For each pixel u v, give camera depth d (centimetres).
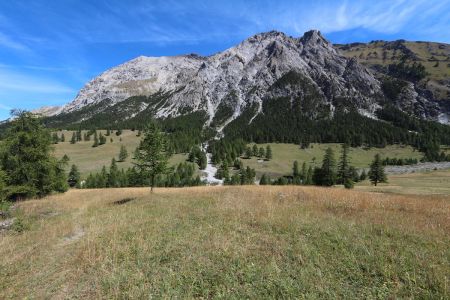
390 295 776
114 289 898
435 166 13750
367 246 1097
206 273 950
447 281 813
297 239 1185
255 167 14112
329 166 8512
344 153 8931
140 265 1048
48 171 3531
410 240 1157
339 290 813
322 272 916
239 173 11694
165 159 3228
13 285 1016
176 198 2609
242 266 978
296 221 1426
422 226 1341
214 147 16612
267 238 1214
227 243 1157
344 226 1336
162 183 9431
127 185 9119
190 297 826
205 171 13150
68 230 1653
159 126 3294
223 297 814
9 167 3331
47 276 1058
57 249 1352
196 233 1352
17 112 3422
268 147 15425
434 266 907
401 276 870
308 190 2670
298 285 844
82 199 3153
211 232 1346
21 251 1374
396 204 1919
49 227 1822
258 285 863
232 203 2036
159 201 2508
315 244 1133
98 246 1269
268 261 1006
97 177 9750
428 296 760
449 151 17388
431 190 4931
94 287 935
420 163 14975
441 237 1179
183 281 917
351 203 1903
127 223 1669
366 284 848
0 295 953
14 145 3359
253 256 1045
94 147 16762
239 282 892
